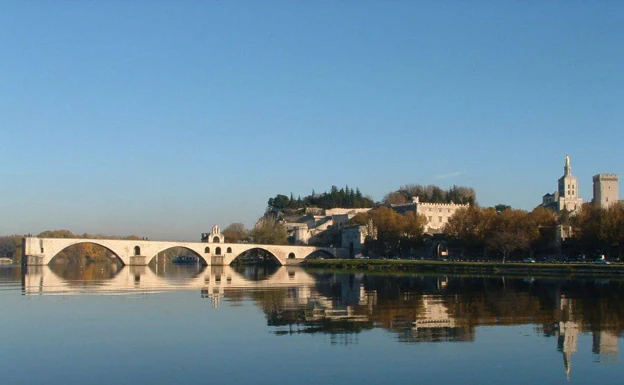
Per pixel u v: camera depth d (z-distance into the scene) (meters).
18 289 136.75
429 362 61.31
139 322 85.12
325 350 66.62
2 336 74.50
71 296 120.19
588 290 132.38
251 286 152.00
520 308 100.50
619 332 77.00
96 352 65.94
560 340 71.94
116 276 196.50
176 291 134.12
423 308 101.12
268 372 57.84
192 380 55.44
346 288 144.62
